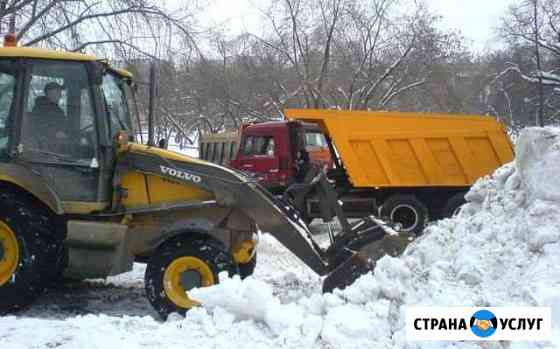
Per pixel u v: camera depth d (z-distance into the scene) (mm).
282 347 3527
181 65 13047
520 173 4297
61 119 5059
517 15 24016
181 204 5188
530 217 3852
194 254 4934
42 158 5008
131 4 11602
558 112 25406
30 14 11227
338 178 10664
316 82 19703
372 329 3516
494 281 3707
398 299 3779
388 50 19875
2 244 4871
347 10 19000
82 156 5066
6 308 4809
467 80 24906
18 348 3646
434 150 9992
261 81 20766
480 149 9945
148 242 5160
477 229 4355
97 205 5039
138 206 5246
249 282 4023
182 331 3867
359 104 19297
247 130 11594
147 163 5211
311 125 11688
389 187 10133
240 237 5352
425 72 20141
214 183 5230
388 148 9992
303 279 6555
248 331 3770
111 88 5543
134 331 3920
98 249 4934
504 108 26703
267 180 11250
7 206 4832
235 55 20750
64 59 5039
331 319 3660
